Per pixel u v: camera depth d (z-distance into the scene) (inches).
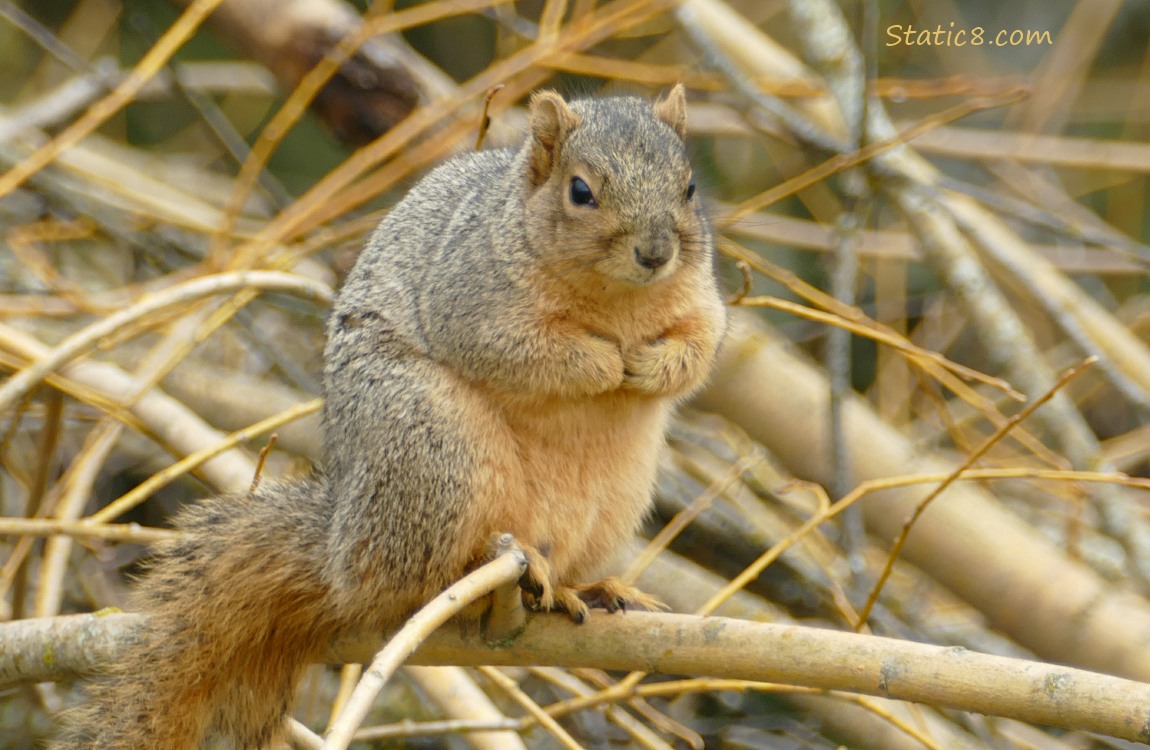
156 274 553.0
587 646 265.6
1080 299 529.3
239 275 358.9
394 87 515.5
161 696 285.7
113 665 289.4
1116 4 612.1
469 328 278.7
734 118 587.8
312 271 549.3
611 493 296.0
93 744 285.7
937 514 446.6
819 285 652.1
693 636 257.6
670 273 279.7
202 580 286.7
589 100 326.0
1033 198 577.6
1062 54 613.0
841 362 418.0
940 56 640.4
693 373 289.4
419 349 285.4
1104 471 454.9
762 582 510.3
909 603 504.4
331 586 279.0
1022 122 621.6
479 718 354.6
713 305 302.5
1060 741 450.3
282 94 575.5
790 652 246.4
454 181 318.0
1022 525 453.7
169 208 502.3
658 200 280.8
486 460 275.4
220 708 292.4
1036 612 437.1
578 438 285.9
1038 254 570.3
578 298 282.5
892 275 601.3
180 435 402.9
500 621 264.1
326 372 303.1
